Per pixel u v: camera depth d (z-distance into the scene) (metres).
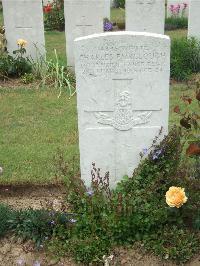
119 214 1.82
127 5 4.14
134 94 1.96
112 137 2.04
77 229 1.88
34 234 1.90
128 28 4.23
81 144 2.06
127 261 1.79
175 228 1.84
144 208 1.85
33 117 3.37
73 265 1.80
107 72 1.92
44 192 2.33
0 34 4.43
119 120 2.01
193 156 2.03
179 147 2.01
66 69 4.26
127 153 2.08
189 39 4.50
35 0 4.17
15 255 1.85
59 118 3.34
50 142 2.91
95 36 1.87
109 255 1.81
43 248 1.86
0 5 8.83
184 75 4.16
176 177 1.95
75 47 1.88
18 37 4.31
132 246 1.84
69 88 3.85
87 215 1.88
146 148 2.06
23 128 3.16
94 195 1.91
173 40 4.60
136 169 2.02
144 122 2.02
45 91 3.93
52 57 4.96
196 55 4.30
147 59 1.90
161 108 1.99
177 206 1.74
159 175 1.95
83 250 1.80
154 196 1.92
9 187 2.38
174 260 1.79
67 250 1.83
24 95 3.85
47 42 6.09
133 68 1.91
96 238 1.84
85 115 2.00
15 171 2.52
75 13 4.18
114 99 1.97
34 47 4.34
